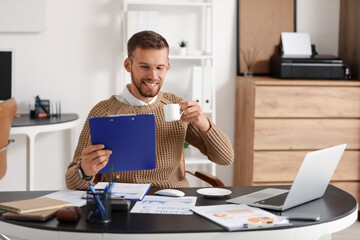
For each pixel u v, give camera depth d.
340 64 3.85
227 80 4.19
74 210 1.62
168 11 4.04
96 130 1.83
